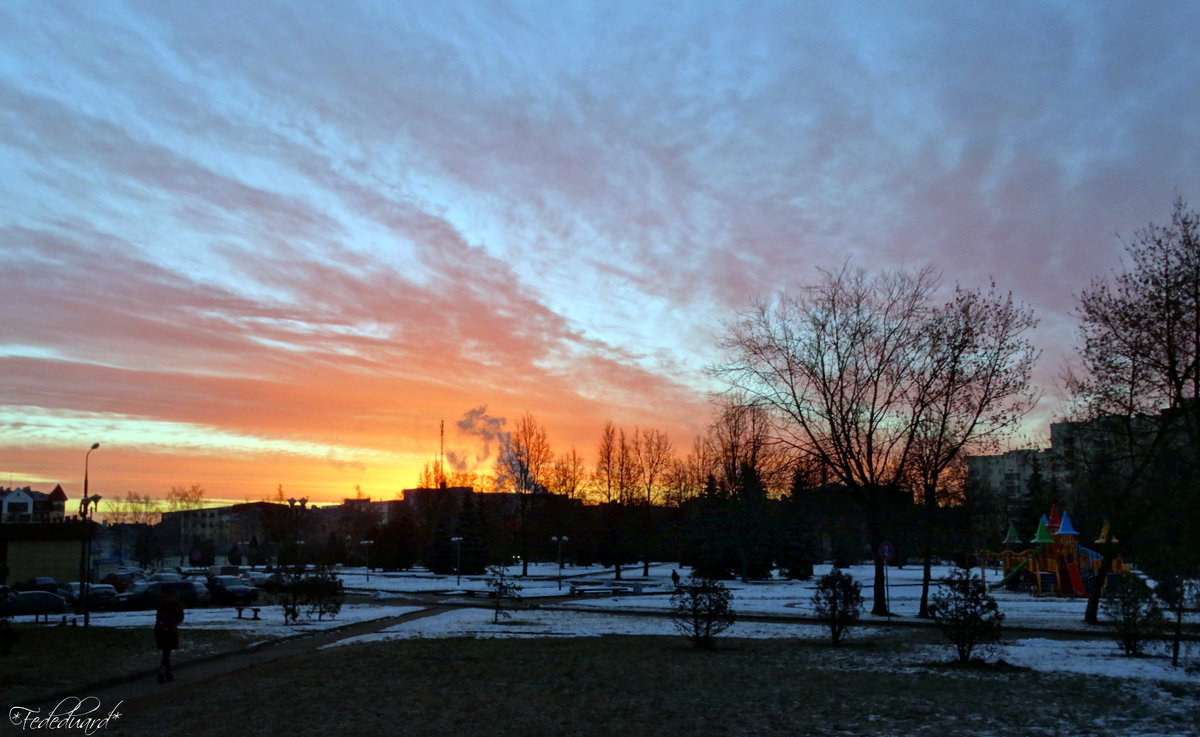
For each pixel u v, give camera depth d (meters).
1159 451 30.05
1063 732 11.77
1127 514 30.52
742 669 18.48
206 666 19.34
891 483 35.16
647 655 21.06
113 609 41.19
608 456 92.56
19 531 61.06
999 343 33.06
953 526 54.69
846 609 23.48
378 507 148.50
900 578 69.19
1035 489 86.94
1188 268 28.81
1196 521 27.42
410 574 81.00
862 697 14.78
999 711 13.37
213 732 12.09
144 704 14.54
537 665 19.14
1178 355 29.14
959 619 19.09
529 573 80.25
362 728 12.29
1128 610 21.14
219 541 161.50
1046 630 27.92
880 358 34.84
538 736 11.74
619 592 51.75
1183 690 15.33
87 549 44.66
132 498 137.50
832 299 35.47
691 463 91.88
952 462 35.19
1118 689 15.51
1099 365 30.62
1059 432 35.62
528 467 92.69
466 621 32.22
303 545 93.94
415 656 20.78
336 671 18.23
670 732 11.99
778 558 68.00
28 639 23.61
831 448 35.53
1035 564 55.28
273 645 23.64
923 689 15.65
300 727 12.38
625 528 80.12
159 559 110.69
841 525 67.75
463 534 84.75
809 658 20.45
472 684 16.39
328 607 33.00
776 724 12.51
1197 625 27.86
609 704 14.20
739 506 66.75
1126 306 29.86
